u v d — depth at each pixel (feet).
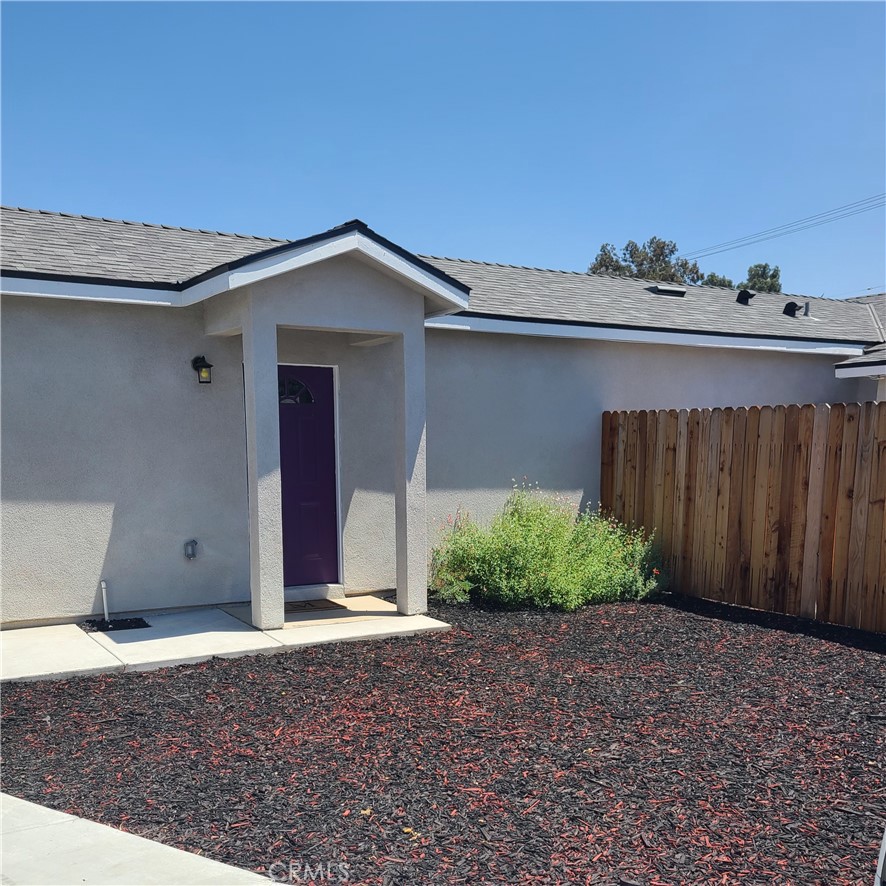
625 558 31.35
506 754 14.82
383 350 29.76
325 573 29.27
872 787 13.67
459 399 31.45
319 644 22.61
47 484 23.99
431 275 24.90
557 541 29.40
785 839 11.71
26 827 11.81
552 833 11.74
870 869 10.87
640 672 20.35
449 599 28.60
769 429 28.22
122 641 22.22
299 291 23.81
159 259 27.17
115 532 25.03
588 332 32.63
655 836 11.70
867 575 25.29
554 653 22.07
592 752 14.97
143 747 15.06
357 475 29.35
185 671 20.04
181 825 11.90
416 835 11.62
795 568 27.37
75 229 28.66
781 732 16.24
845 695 18.74
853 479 25.71
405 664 20.79
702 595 30.60
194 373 26.12
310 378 28.73
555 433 33.86
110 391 24.82
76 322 24.26
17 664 19.83
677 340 34.81
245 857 10.93
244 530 27.22
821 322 44.52
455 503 31.45
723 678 19.97
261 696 18.13
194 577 26.37
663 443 32.22
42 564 23.99
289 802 12.70
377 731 15.96
